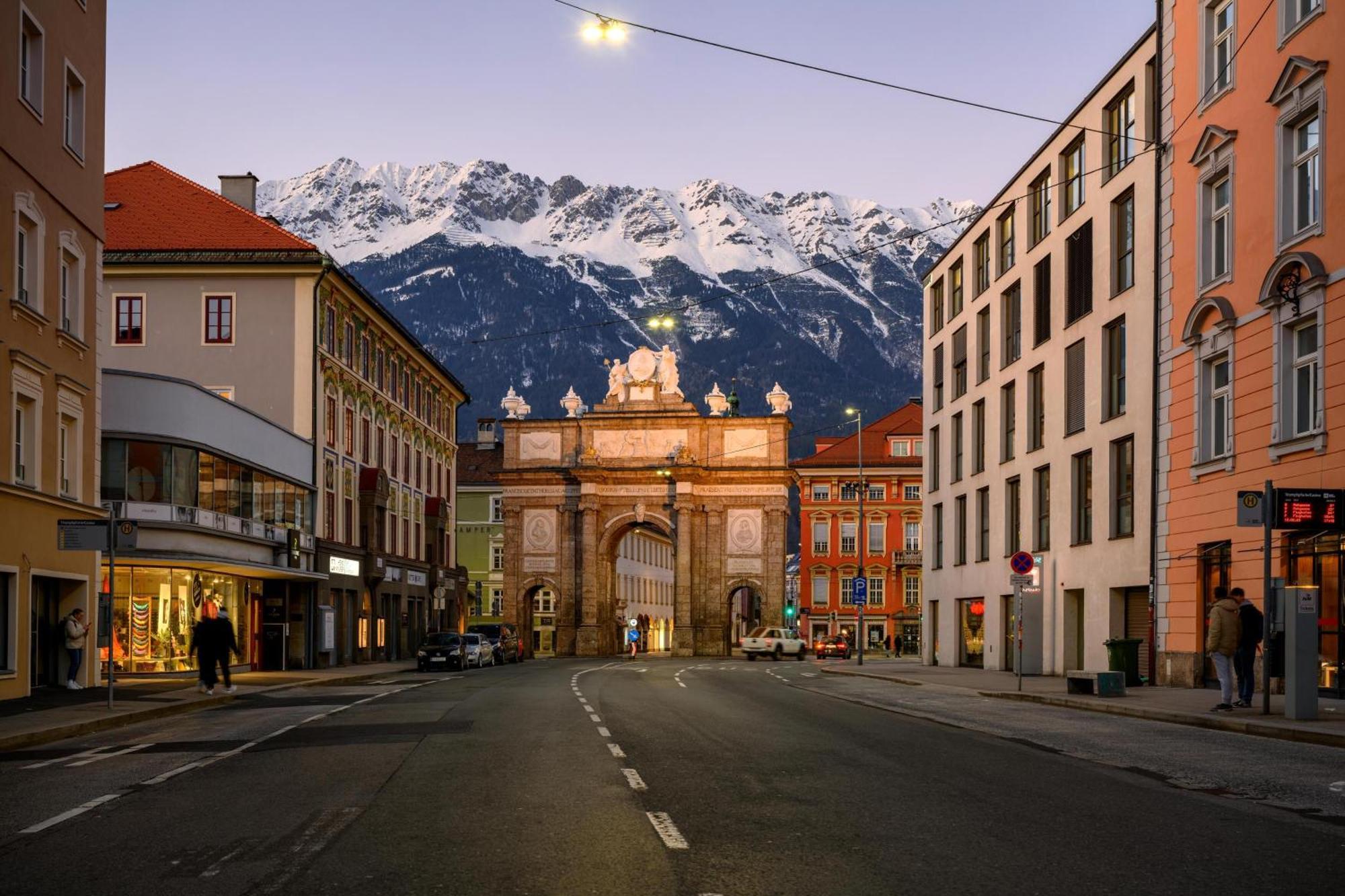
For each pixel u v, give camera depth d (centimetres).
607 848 849
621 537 9062
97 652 2795
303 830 929
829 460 10038
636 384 8938
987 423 4328
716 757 1412
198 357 4466
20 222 2464
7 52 2347
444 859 813
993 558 4234
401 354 5903
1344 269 2114
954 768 1308
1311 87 2236
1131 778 1223
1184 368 2736
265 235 4544
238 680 3459
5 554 2353
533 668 5172
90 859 828
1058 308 3628
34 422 2498
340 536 4859
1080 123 3469
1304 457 2238
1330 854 830
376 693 2892
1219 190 2644
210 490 3569
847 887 731
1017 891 723
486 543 9875
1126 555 3080
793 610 8044
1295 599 1769
